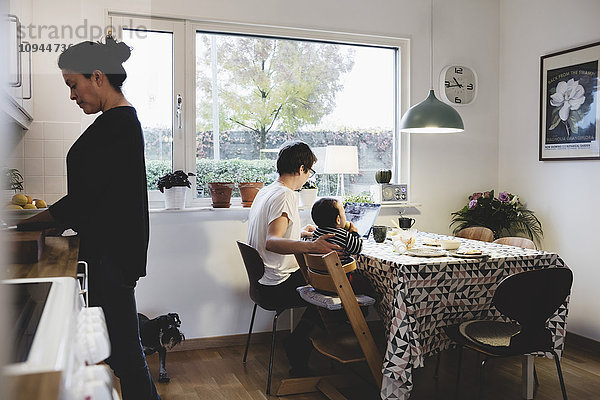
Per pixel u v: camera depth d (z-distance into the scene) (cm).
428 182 429
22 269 127
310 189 384
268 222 295
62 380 40
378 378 263
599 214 362
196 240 364
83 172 203
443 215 434
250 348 369
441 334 270
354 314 262
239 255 374
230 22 370
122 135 206
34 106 304
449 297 258
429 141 428
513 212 411
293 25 385
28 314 70
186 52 365
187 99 367
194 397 285
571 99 379
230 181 382
